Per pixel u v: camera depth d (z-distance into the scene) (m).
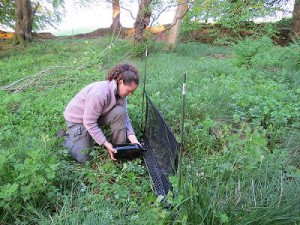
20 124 3.78
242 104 4.02
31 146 3.06
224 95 4.45
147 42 9.18
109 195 2.60
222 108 4.16
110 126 3.30
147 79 5.73
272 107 3.88
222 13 10.38
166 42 10.29
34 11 15.24
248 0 10.52
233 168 2.48
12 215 2.32
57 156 3.03
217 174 2.51
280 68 6.90
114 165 3.01
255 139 2.72
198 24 12.42
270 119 3.71
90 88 3.22
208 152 3.20
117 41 9.80
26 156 2.86
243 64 7.11
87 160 3.17
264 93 4.47
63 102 4.55
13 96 4.32
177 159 2.37
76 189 2.67
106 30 17.95
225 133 3.33
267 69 6.85
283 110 3.78
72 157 3.24
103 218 2.24
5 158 2.57
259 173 2.47
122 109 3.24
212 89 4.68
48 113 4.08
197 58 8.92
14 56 10.14
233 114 4.07
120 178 2.73
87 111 3.06
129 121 3.47
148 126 3.55
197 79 5.56
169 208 2.23
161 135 2.93
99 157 3.18
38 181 2.36
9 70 7.38
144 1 9.22
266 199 2.26
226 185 2.32
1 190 2.26
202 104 4.10
